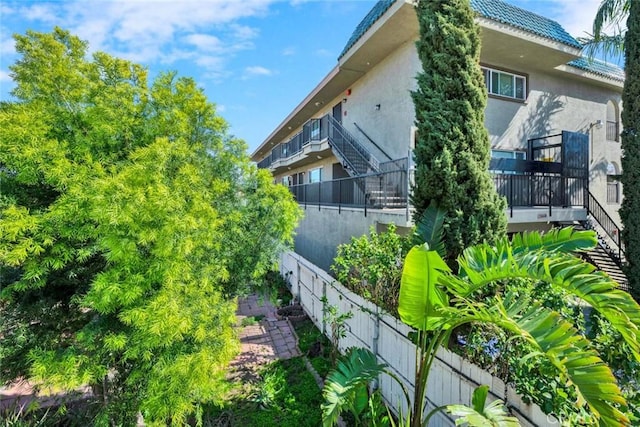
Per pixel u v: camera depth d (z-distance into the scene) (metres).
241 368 5.97
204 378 3.66
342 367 3.58
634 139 7.37
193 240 3.79
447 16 5.28
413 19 8.59
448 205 4.93
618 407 2.38
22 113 3.47
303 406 4.87
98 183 3.21
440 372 3.71
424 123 5.25
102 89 4.14
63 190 3.37
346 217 9.23
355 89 13.28
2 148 3.13
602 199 12.75
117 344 3.27
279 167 21.67
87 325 3.59
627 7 8.05
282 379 5.51
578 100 12.20
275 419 4.61
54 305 3.98
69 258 3.37
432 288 2.74
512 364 2.93
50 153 3.33
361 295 5.70
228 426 4.54
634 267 7.35
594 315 3.10
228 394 5.21
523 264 2.37
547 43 9.39
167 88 4.94
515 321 2.24
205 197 4.38
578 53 9.90
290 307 8.82
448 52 5.20
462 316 2.67
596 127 12.59
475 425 2.24
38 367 3.23
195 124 5.05
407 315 2.92
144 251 3.51
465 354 3.66
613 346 2.85
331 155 15.63
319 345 6.57
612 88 12.96
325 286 6.95
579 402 1.78
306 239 12.94
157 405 3.45
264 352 6.59
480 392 2.64
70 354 3.38
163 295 3.32
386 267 5.20
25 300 3.77
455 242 4.85
